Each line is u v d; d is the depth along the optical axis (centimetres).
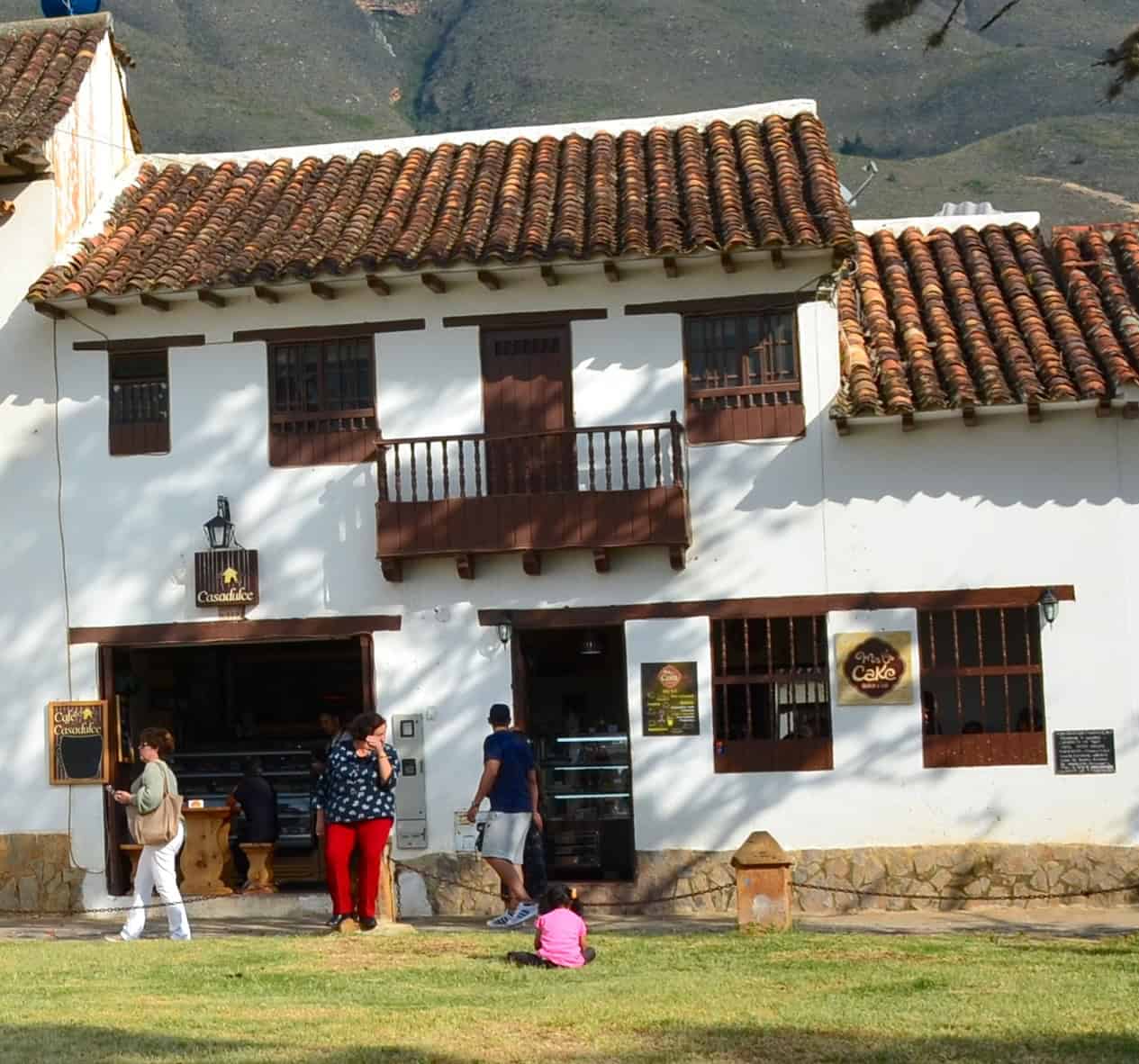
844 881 1938
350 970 1372
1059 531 1947
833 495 1973
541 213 2067
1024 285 2106
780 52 13400
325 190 2239
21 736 2067
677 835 1966
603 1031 1068
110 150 2291
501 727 1770
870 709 1953
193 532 2055
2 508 2084
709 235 1944
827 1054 991
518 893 1745
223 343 2067
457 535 1964
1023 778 1933
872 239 2266
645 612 1988
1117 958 1389
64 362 2088
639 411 2005
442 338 2039
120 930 1912
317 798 1736
